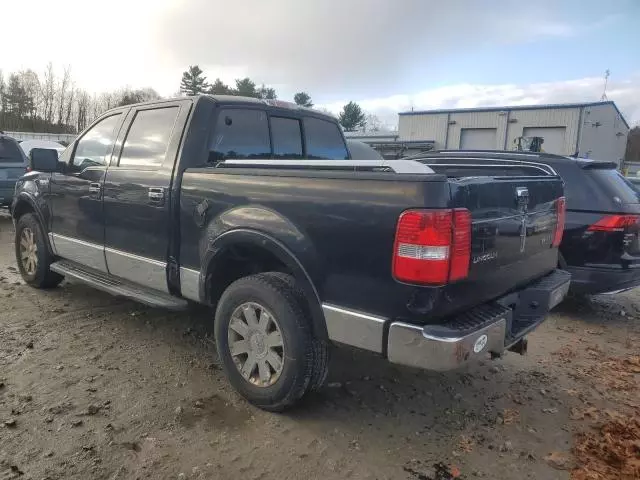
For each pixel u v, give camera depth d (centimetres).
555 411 370
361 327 298
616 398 395
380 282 289
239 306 356
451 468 300
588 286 564
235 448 309
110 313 525
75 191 497
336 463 300
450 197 272
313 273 316
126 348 442
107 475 278
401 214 279
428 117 4284
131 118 462
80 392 363
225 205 363
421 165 289
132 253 441
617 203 551
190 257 391
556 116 3766
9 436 307
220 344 369
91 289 602
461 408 370
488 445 325
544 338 526
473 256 291
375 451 313
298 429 332
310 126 503
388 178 286
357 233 296
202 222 378
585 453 319
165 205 403
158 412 343
